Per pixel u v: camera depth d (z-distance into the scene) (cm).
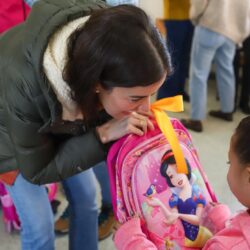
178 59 291
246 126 80
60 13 89
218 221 96
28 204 121
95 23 80
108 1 118
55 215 194
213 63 315
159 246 95
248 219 80
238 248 78
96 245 149
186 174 98
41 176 104
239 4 247
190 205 98
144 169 95
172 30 286
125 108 88
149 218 95
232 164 81
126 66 78
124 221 96
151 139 97
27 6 172
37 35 88
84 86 83
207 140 261
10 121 98
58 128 100
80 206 138
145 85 80
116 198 97
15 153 105
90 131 100
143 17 81
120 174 94
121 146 95
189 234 96
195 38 257
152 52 79
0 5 169
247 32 261
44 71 87
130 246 89
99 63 79
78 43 82
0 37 107
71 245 147
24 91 92
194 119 270
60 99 90
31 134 98
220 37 249
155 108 97
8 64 94
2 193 178
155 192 95
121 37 78
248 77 288
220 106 290
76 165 102
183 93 312
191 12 248
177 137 99
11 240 183
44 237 126
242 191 81
